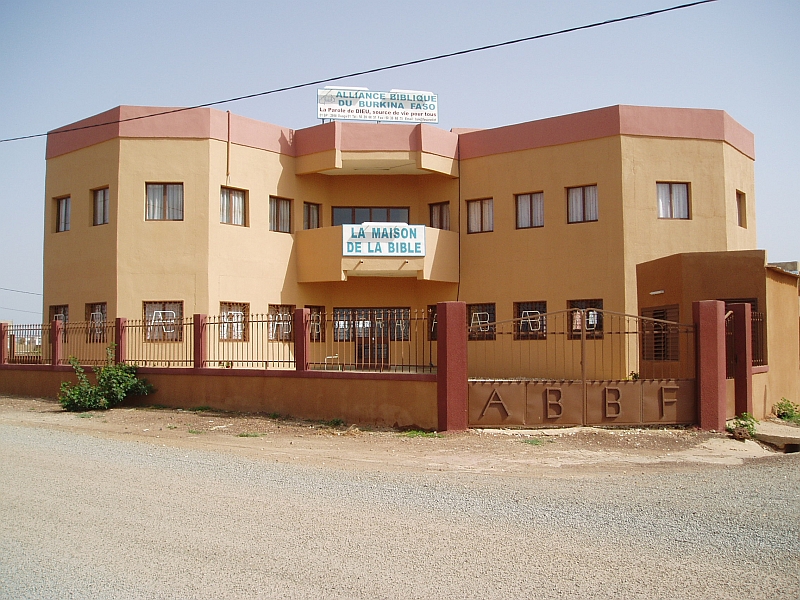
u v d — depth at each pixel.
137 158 21.88
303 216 24.66
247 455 11.30
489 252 24.05
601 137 22.05
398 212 25.70
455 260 24.55
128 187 21.81
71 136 23.50
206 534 6.59
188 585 5.34
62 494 8.23
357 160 23.72
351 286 25.33
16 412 17.34
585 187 22.47
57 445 12.08
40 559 5.93
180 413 16.17
